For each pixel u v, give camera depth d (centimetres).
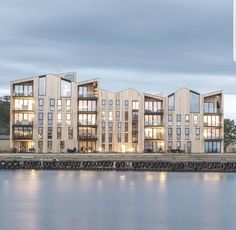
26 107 17950
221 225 7662
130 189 11581
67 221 7912
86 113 18150
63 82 18100
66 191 11156
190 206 9319
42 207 9150
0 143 18938
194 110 18288
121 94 18750
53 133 17962
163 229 7406
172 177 14350
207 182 13112
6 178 13600
